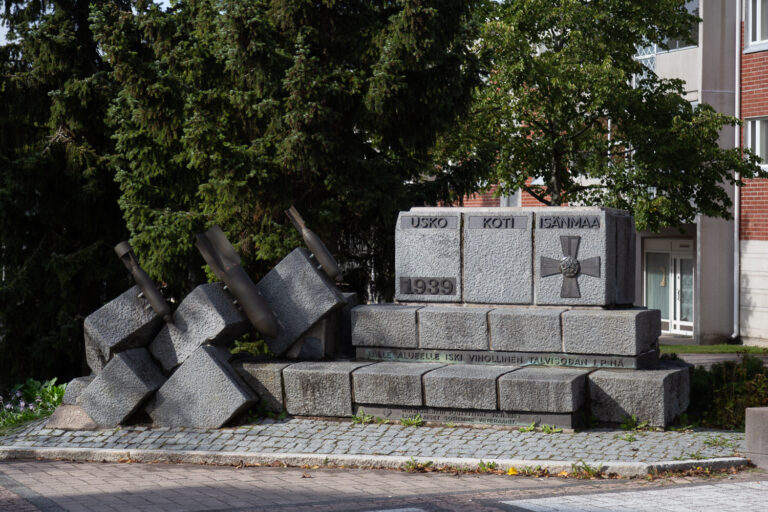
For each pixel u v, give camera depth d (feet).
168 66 49.57
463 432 32.14
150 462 31.81
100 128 63.52
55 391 43.39
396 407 33.83
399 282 37.73
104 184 63.72
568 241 35.50
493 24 64.75
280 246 48.32
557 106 65.21
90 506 24.71
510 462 28.76
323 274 37.68
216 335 35.32
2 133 63.52
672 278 89.56
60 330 63.16
